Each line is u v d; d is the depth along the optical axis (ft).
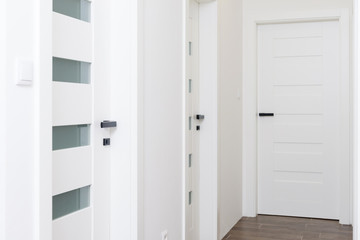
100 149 6.89
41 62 5.14
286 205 14.30
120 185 7.12
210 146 11.30
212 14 11.23
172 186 8.68
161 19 8.01
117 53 7.09
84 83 6.58
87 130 6.69
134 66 7.00
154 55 7.71
